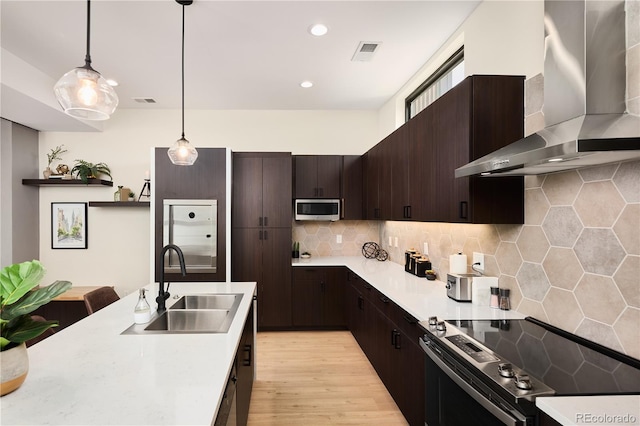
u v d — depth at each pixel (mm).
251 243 4148
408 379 2174
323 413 2430
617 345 1399
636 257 1331
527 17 1938
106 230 4547
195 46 2908
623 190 1379
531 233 1895
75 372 1222
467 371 1344
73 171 4344
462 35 2674
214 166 3916
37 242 4445
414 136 2715
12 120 4004
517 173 1776
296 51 3020
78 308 4215
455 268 2404
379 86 3877
